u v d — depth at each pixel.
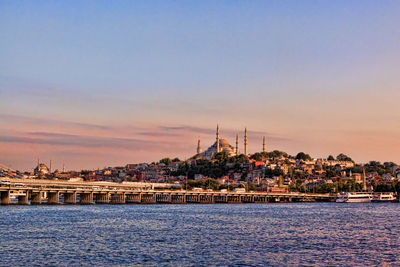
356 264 106.62
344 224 191.38
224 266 104.00
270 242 136.50
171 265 104.69
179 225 181.50
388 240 141.62
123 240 138.12
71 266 103.00
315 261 109.44
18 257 111.06
